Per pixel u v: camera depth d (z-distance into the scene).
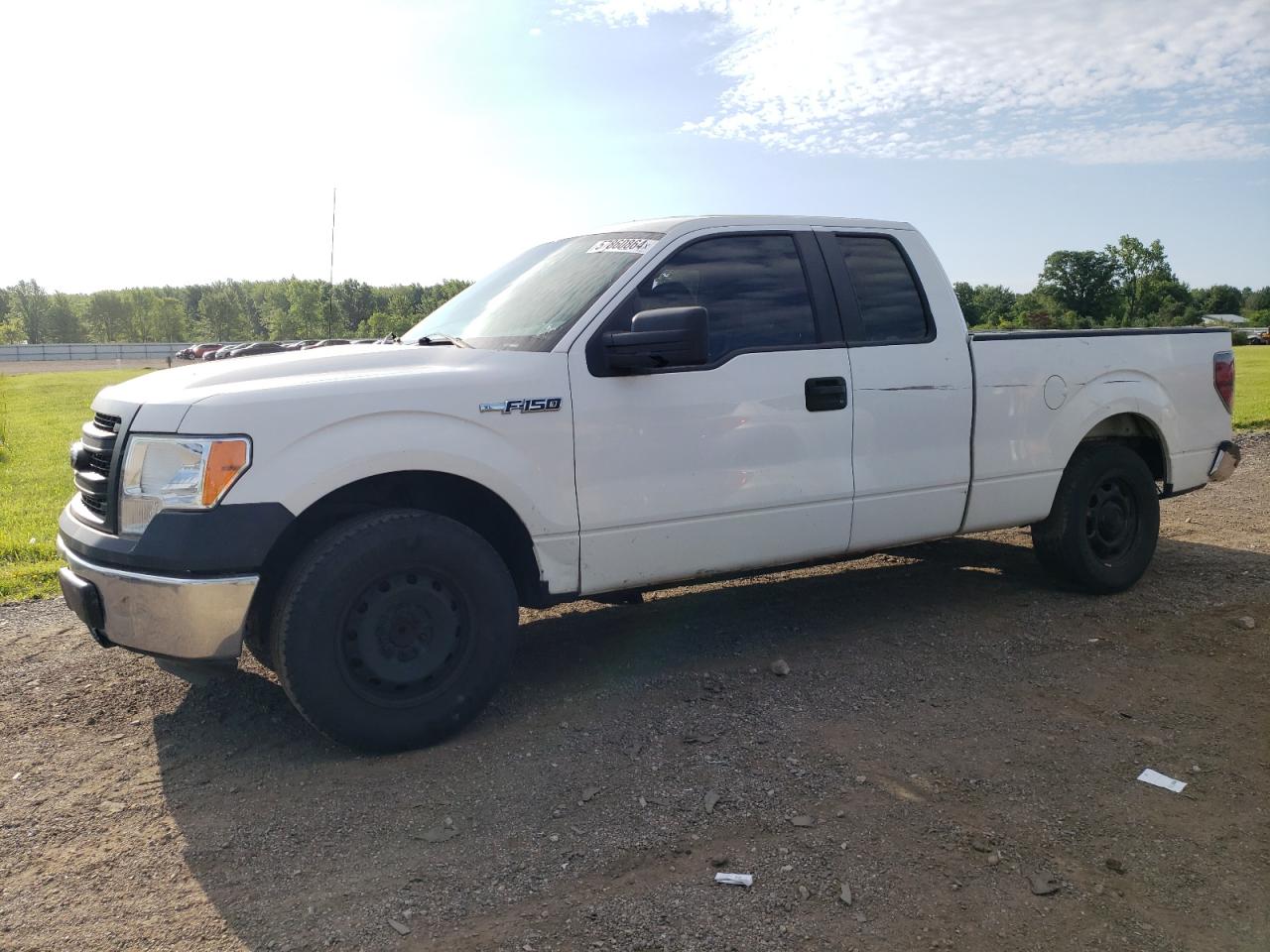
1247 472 9.95
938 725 3.89
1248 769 3.53
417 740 3.73
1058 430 5.33
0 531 8.42
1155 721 3.93
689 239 4.41
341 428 3.61
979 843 3.04
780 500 4.46
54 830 3.27
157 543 3.41
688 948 2.56
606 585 4.16
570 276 4.45
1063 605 5.47
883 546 4.87
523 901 2.79
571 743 3.79
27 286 125.06
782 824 3.16
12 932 2.72
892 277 4.95
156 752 3.84
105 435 3.74
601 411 4.06
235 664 3.54
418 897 2.82
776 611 5.44
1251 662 4.55
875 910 2.71
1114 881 2.86
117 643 3.58
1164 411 5.75
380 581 3.63
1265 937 2.60
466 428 3.80
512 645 3.90
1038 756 3.63
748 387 4.37
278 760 3.73
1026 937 2.61
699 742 3.77
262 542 3.44
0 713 4.25
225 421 3.45
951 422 4.95
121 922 2.75
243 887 2.91
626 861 2.98
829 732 3.84
